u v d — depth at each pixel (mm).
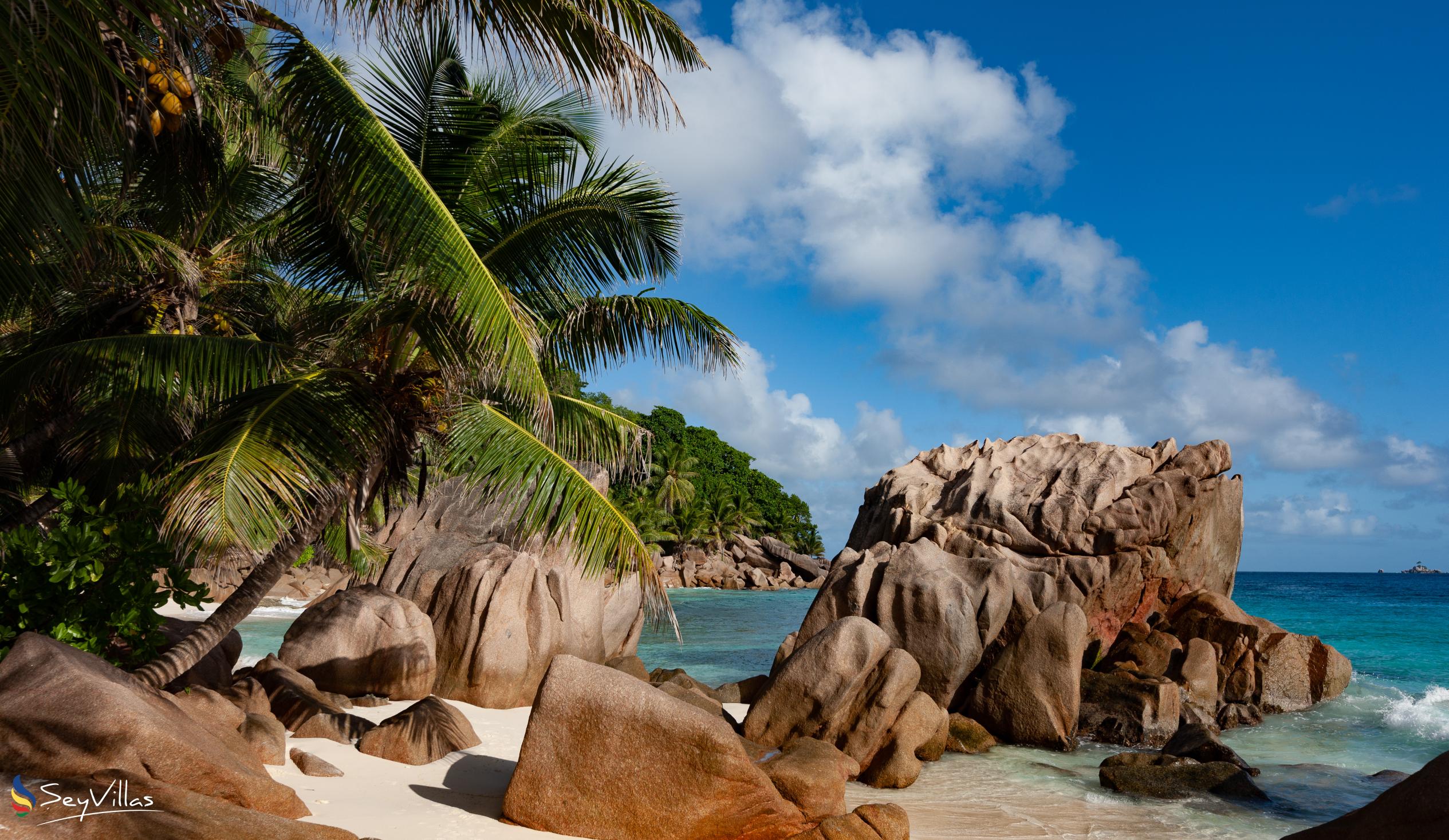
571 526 9195
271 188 13180
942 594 14055
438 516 16016
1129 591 17906
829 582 15234
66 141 5715
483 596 12562
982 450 22156
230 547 7102
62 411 12117
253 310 14500
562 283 9906
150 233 11477
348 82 7523
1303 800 9891
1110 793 10000
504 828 6551
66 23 4824
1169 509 18250
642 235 9828
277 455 7555
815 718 10586
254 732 7660
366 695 11195
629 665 14617
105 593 7281
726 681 18969
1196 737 11508
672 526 74250
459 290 7090
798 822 6926
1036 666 12969
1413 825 4547
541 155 9547
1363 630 32844
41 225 5852
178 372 8852
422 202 7109
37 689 5180
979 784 10289
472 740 9266
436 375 8492
